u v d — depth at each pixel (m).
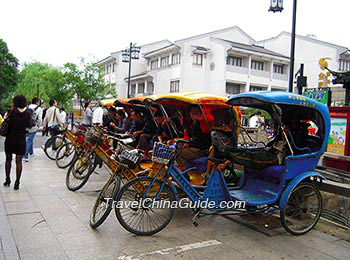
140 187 4.18
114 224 4.38
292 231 4.27
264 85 27.61
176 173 4.21
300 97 4.35
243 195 4.64
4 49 31.83
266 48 31.38
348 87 7.70
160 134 6.68
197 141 5.31
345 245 4.03
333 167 6.26
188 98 5.19
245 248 3.83
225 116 5.39
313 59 29.31
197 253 3.64
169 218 4.19
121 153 4.50
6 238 3.78
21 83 36.28
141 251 3.62
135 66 32.28
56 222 4.36
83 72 22.75
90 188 6.20
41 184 6.35
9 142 5.77
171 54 27.61
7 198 5.34
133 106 7.81
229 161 5.05
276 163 4.41
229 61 26.55
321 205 4.57
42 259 3.34
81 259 3.38
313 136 4.80
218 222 4.71
